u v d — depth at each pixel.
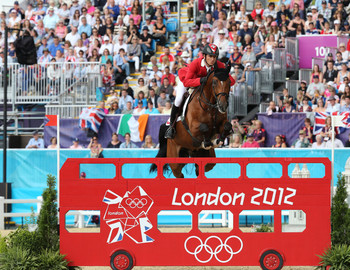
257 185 25.61
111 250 25.61
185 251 25.50
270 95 63.09
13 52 74.31
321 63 62.94
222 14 70.56
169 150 31.48
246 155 50.03
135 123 55.56
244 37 67.44
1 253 26.33
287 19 69.69
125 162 25.72
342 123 30.62
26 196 52.59
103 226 25.70
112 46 70.81
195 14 75.62
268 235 25.52
